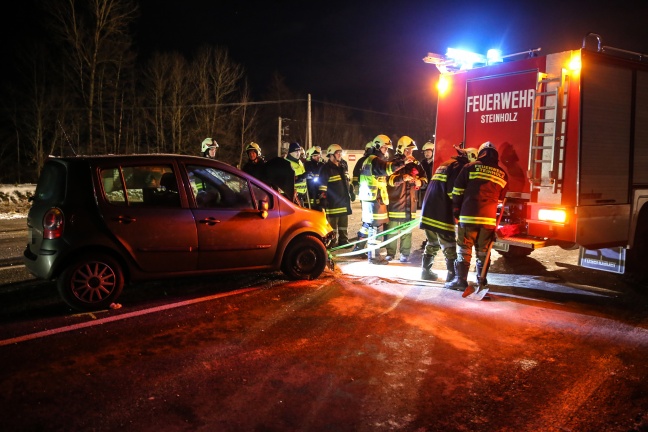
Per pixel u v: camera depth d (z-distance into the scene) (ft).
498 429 11.07
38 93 91.86
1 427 10.70
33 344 14.80
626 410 11.95
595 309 19.25
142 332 15.89
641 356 14.94
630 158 22.27
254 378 13.10
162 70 104.22
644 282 23.56
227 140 110.83
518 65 22.33
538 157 21.71
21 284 20.86
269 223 20.76
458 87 25.02
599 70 20.90
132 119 100.63
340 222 30.96
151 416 11.27
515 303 19.80
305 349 14.92
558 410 11.89
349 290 20.90
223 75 108.88
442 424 11.21
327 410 11.68
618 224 22.12
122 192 18.21
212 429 10.84
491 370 13.84
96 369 13.37
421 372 13.64
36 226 17.94
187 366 13.66
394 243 27.84
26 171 96.78
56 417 11.13
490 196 20.57
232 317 17.39
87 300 17.51
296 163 31.91
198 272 19.47
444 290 21.38
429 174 33.88
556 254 29.84
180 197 19.11
